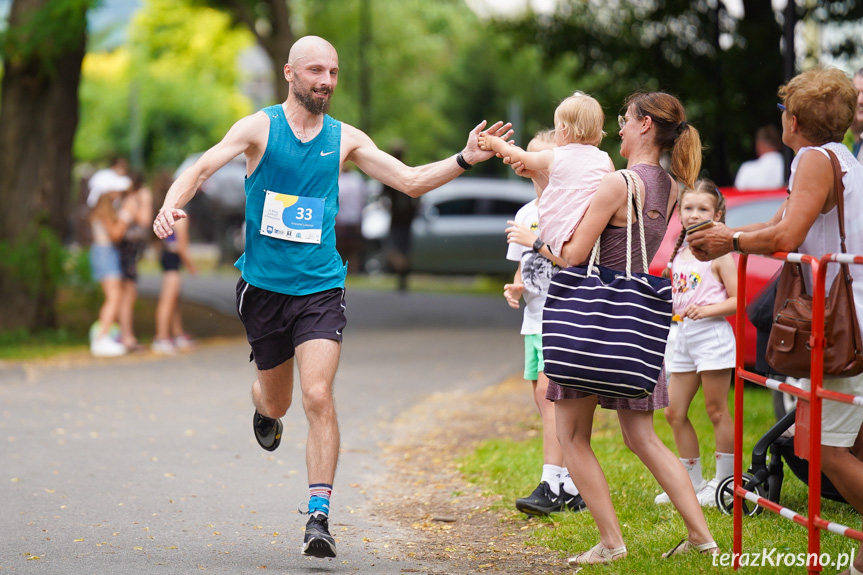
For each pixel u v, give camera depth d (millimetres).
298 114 15477
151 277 78875
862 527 15477
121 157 41031
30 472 20969
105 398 30469
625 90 46719
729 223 28984
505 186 73438
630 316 13453
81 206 66312
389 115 141875
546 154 14352
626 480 19281
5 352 40875
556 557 15383
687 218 18219
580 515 17422
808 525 12477
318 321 15359
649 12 45750
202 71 149375
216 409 28859
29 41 43312
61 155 45844
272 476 21000
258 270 15586
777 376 21812
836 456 13047
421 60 152375
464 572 14664
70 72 45812
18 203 45000
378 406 29578
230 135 15203
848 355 12312
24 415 27453
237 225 84250
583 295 13617
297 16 123000
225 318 54219
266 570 14648
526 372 18594
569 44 47531
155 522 17375
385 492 19922
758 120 43781
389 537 16719
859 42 42969
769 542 15102
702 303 17859
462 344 43719
